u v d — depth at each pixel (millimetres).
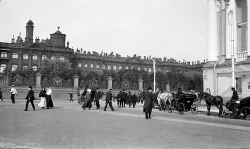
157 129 11039
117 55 130625
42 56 107750
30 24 114000
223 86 28047
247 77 25141
